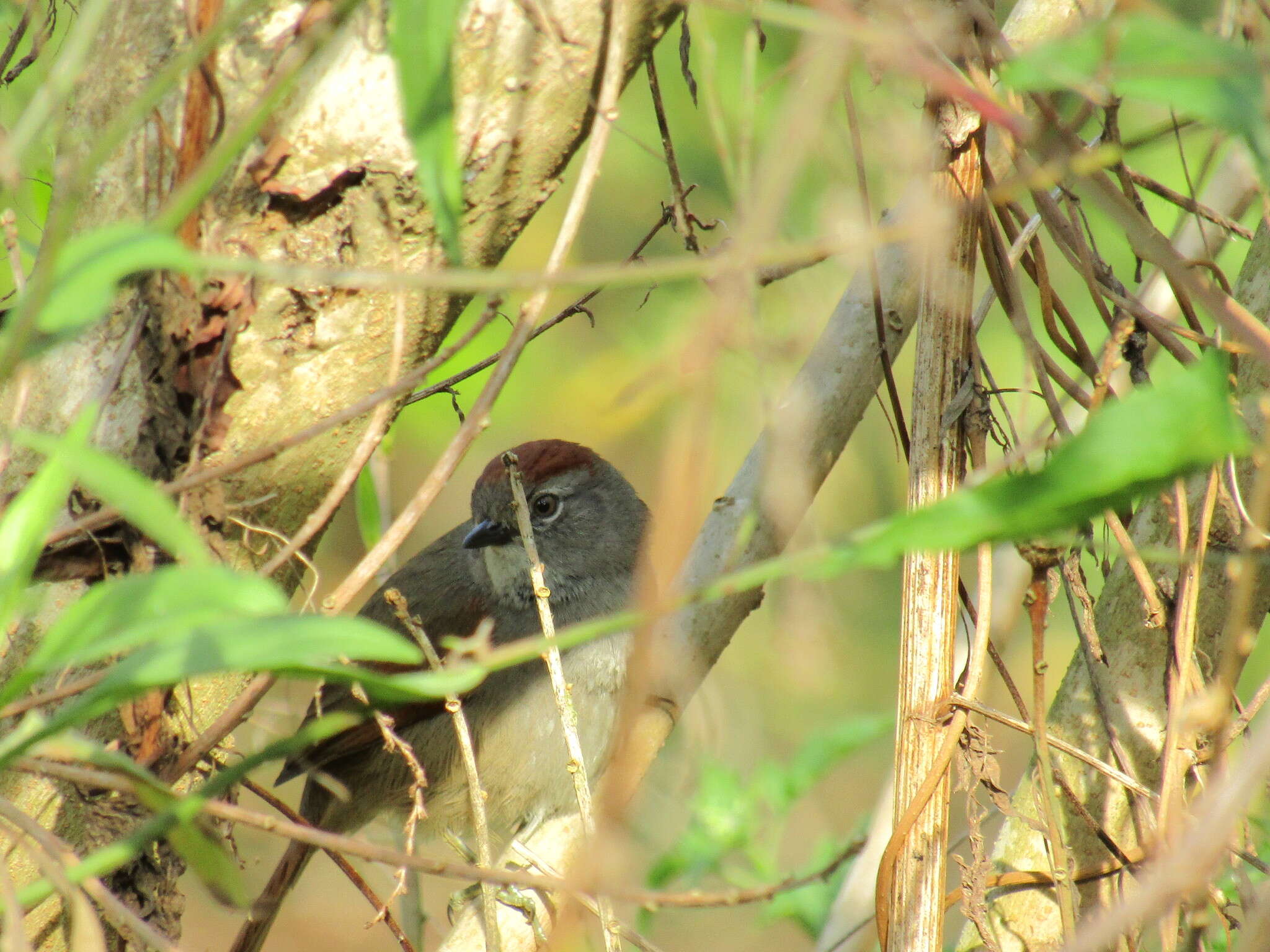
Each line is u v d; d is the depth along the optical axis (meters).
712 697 8.40
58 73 3.14
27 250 5.83
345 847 3.65
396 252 5.16
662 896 3.88
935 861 4.59
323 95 4.93
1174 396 2.66
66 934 5.01
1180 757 4.82
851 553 2.71
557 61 5.14
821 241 3.27
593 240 12.78
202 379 4.93
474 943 6.03
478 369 6.87
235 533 5.27
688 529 3.09
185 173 4.70
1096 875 5.46
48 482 3.13
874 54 3.68
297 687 7.58
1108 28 2.75
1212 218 5.85
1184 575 4.96
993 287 5.08
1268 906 3.74
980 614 4.73
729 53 8.53
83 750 3.20
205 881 3.35
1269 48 2.82
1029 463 5.17
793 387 5.96
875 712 12.66
